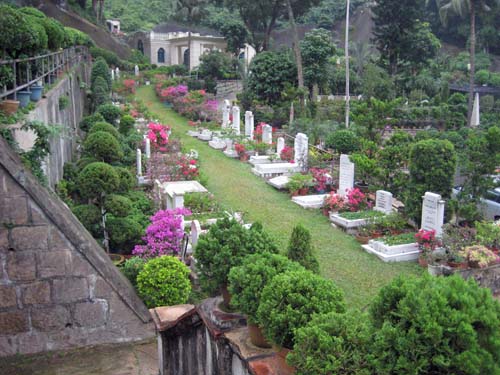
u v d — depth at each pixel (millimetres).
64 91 17578
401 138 15195
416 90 37219
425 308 2863
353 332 3227
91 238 5918
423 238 10727
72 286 5320
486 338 2824
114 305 5473
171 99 34844
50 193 6172
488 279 9930
